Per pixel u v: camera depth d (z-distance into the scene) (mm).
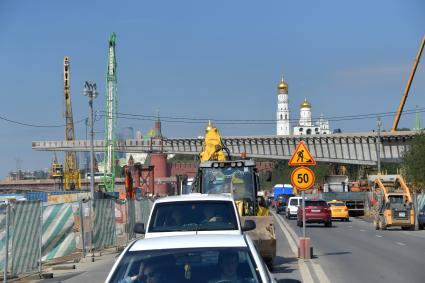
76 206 25547
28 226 18828
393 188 49969
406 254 24250
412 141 72688
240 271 6625
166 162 126125
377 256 23438
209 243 7082
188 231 12062
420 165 67188
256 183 23875
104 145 108312
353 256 23438
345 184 75250
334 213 56375
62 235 23578
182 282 6504
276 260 22109
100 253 25781
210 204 12578
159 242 7223
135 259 6855
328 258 22734
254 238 19188
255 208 23391
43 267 21625
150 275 6617
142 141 100938
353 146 82062
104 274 19391
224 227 12164
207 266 6684
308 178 22141
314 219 45281
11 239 17906
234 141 88500
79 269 21078
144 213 39656
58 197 63312
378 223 43031
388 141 80250
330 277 17328
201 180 23812
